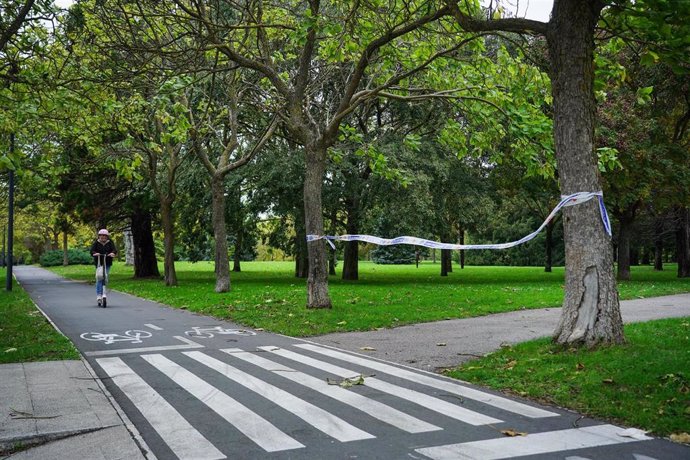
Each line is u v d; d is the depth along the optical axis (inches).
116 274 1600.6
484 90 504.1
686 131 1097.4
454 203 1031.6
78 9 508.4
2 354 332.8
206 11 579.5
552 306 595.8
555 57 318.0
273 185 989.8
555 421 212.8
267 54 581.9
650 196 1042.7
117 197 1205.7
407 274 1467.8
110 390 261.0
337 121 542.6
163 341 399.2
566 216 320.2
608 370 267.0
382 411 226.1
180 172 1007.0
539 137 458.9
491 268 2003.0
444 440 191.8
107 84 502.3
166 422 213.8
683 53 294.8
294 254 1237.1
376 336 414.0
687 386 236.8
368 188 979.9
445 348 360.8
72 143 721.0
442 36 517.3
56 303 683.4
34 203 1285.7
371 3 458.6
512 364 295.3
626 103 921.5
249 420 215.5
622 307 573.9
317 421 213.6
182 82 477.7
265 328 457.4
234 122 796.0
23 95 472.1
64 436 199.0
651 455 177.8
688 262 1238.3
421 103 975.0
